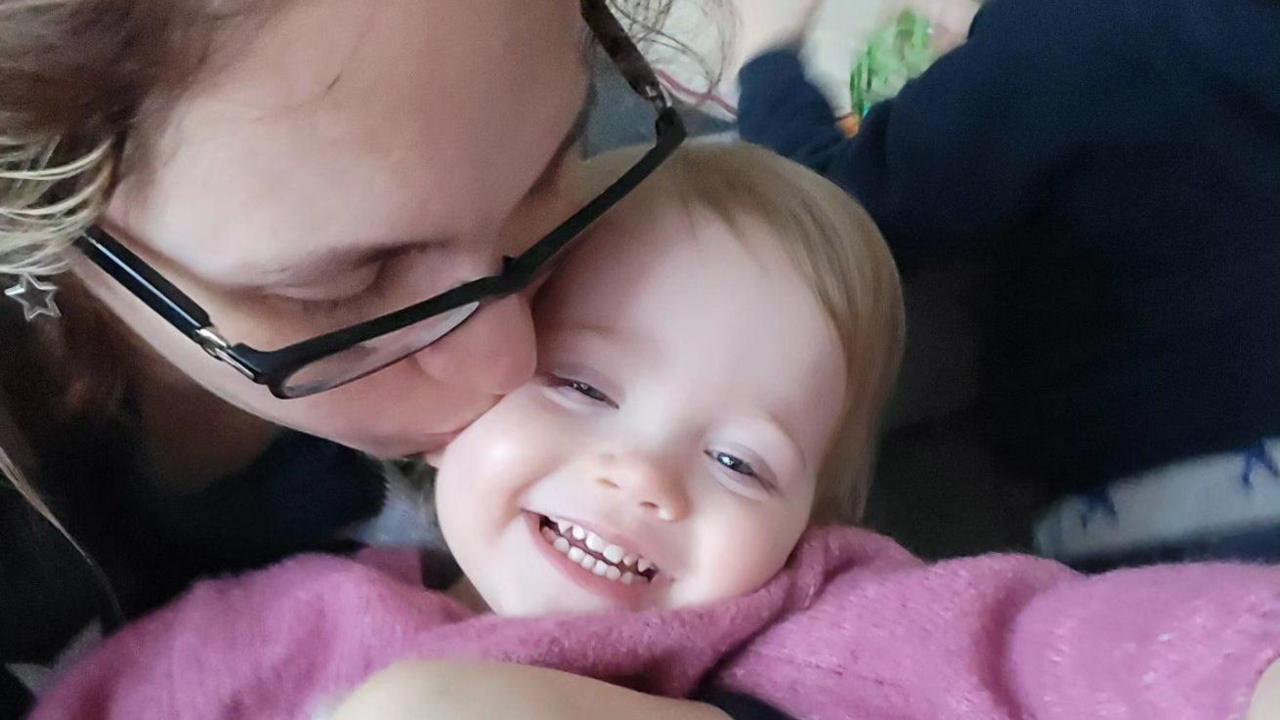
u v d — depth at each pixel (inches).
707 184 28.7
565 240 22.1
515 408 25.6
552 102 18.4
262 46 15.2
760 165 30.2
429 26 15.9
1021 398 35.9
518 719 20.5
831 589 26.0
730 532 25.8
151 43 15.0
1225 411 30.4
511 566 25.9
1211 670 18.1
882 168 38.0
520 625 24.5
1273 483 29.6
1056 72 34.2
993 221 35.3
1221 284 31.0
